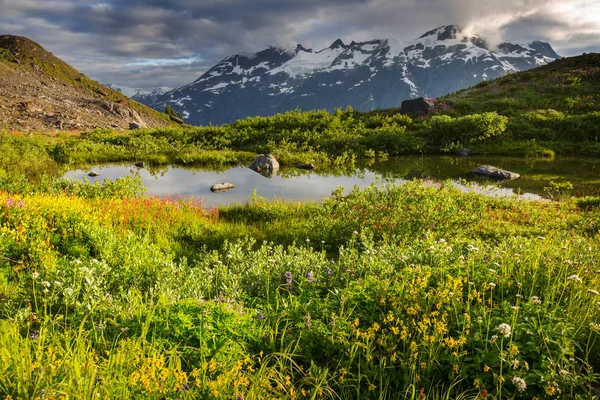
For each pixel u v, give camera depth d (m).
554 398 4.04
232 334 4.85
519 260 6.64
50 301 5.45
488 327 4.75
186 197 18.84
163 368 3.66
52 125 51.78
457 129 34.62
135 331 4.74
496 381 4.12
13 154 25.25
